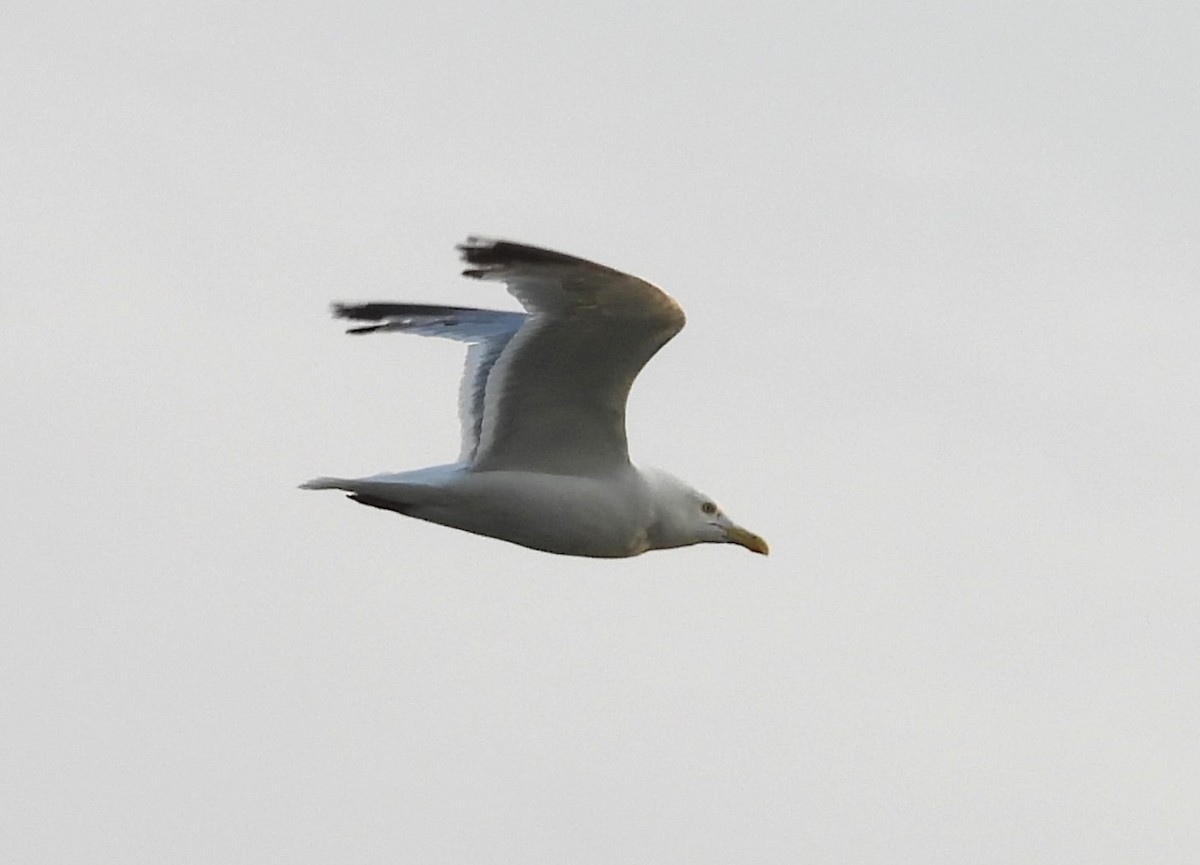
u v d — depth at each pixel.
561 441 16.56
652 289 15.11
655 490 17.09
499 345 16.81
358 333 18.08
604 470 16.73
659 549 17.48
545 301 15.34
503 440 16.50
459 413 16.75
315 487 16.42
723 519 17.53
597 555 17.03
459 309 17.70
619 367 15.97
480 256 14.90
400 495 16.45
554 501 16.53
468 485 16.47
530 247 14.80
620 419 16.47
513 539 16.80
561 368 16.06
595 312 15.41
